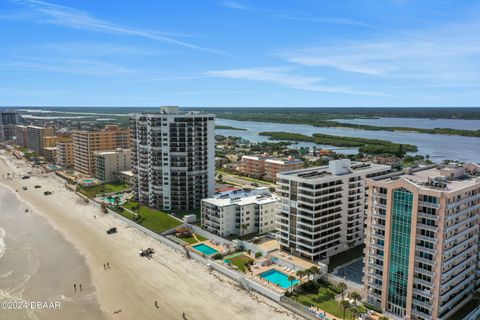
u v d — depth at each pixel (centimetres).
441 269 9225
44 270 13075
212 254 13900
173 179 18925
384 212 10156
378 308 10375
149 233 16638
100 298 11244
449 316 9825
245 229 15812
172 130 18550
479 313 10144
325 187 13038
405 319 9806
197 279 12456
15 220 18638
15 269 13150
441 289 9350
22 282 12225
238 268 12888
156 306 10788
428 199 9250
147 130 19300
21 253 14550
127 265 13512
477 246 10631
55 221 18462
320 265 12312
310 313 10181
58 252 14638
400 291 9956
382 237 10250
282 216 13925
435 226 9188
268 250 13975
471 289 10756
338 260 13362
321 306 10638
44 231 17038
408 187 9450
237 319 10150
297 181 13162
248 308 10694
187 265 13525
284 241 13962
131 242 15750
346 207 13912
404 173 11475
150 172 19488
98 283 12162
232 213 15812
